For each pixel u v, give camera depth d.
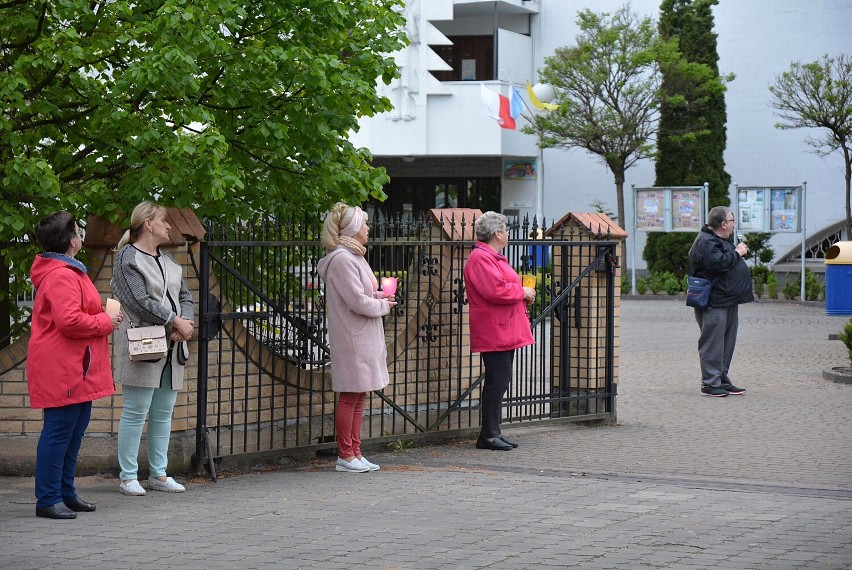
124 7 8.77
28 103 9.13
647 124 37.81
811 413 12.28
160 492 8.09
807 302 29.84
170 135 8.64
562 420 11.43
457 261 10.66
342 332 8.82
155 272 7.78
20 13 9.26
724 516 7.29
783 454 9.91
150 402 7.93
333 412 9.82
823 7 39.97
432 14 38.78
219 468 8.97
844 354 18.03
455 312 10.71
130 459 7.94
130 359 7.71
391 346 10.30
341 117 9.64
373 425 10.17
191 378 8.75
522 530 6.86
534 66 42.50
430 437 10.52
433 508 7.53
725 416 12.16
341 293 8.76
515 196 41.94
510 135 39.91
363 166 10.44
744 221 30.08
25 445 8.62
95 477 8.59
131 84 8.86
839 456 9.80
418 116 38.97
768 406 12.84
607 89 36.62
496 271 9.98
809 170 40.22
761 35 40.75
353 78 9.41
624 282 34.62
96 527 6.93
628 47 37.03
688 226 32.25
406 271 10.34
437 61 38.81
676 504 7.69
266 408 9.31
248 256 9.07
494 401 10.19
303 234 9.62
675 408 12.78
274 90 9.59
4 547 6.41
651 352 18.89
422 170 42.38
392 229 10.17
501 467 9.30
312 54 9.36
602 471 9.09
